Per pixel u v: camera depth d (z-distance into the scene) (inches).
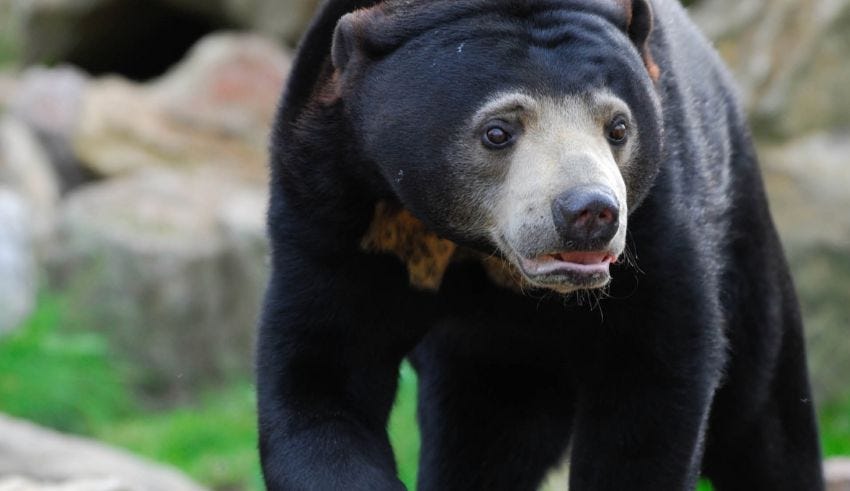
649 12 332.2
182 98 994.1
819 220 729.6
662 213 332.8
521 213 303.9
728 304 398.9
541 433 403.9
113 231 846.5
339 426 338.3
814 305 725.3
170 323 837.2
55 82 997.8
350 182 338.0
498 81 311.1
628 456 343.6
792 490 432.1
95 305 836.6
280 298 346.6
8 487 476.7
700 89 378.3
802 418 431.8
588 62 311.1
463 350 382.3
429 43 321.1
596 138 308.3
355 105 331.9
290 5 1067.9
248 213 865.5
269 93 1001.5
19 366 791.1
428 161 320.2
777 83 756.6
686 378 338.0
